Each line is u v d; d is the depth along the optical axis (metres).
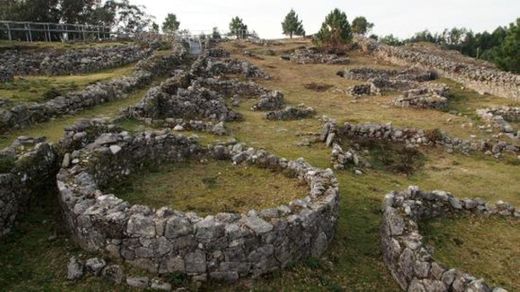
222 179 13.08
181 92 23.06
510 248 11.07
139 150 13.43
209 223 8.69
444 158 18.80
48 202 11.05
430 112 26.28
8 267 8.93
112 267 8.70
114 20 79.69
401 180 16.20
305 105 27.64
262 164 13.83
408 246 9.37
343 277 9.55
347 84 35.69
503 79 31.73
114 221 8.81
